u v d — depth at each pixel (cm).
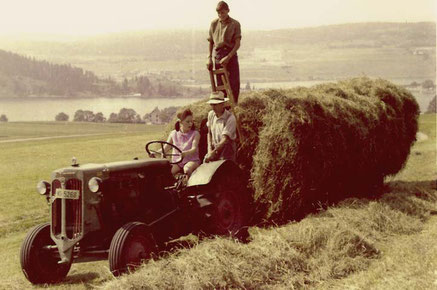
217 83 781
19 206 1781
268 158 707
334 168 779
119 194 566
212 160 686
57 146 6931
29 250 557
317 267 523
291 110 720
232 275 475
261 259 518
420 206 802
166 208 619
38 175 3647
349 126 807
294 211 717
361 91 964
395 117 977
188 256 512
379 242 630
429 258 526
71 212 547
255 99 749
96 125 17738
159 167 629
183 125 691
